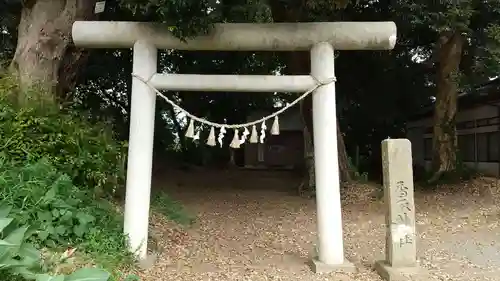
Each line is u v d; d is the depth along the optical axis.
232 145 5.91
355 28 5.86
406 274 5.41
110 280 3.93
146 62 5.83
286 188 15.11
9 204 4.57
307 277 5.52
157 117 17.58
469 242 7.45
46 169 5.40
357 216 10.10
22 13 7.62
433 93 15.34
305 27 5.88
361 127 17.59
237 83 5.87
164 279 5.19
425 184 13.11
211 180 16.83
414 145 19.77
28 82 6.96
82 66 8.47
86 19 7.70
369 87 15.19
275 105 17.95
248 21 6.05
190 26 5.44
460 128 16.75
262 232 8.48
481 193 11.34
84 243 4.96
